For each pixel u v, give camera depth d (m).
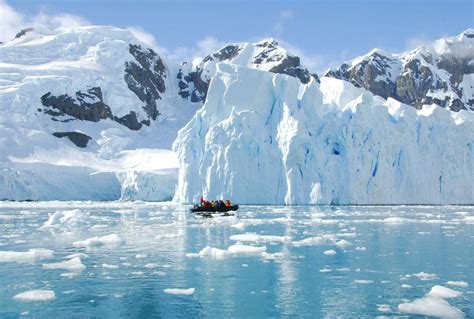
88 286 15.63
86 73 130.88
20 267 18.62
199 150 66.00
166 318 12.43
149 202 79.25
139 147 114.81
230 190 60.88
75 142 112.62
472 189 66.25
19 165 88.38
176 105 152.25
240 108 66.25
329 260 20.02
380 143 61.59
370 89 169.25
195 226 34.41
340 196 59.81
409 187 62.81
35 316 12.59
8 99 112.31
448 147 65.88
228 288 15.35
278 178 61.47
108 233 30.34
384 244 24.75
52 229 33.25
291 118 62.31
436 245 24.28
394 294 14.52
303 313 12.76
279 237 26.27
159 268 18.44
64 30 162.00
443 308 12.79
